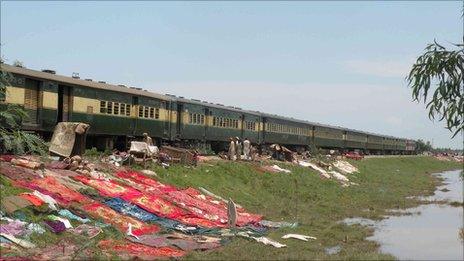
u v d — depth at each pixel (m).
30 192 16.25
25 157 21.19
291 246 18.44
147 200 20.84
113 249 14.45
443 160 130.25
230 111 49.25
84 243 14.13
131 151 27.48
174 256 14.71
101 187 20.33
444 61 8.12
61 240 14.11
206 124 45.06
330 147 78.75
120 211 18.70
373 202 37.62
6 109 21.69
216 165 34.72
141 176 24.95
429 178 74.00
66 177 19.97
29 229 13.77
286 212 27.47
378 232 24.36
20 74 24.52
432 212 32.91
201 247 16.27
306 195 35.47
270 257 15.97
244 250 16.47
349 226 25.00
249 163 40.78
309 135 69.75
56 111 27.22
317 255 17.03
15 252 12.32
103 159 26.17
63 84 27.84
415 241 22.17
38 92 26.23
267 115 57.50
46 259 12.38
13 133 21.95
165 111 38.50
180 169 29.55
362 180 57.16
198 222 20.69
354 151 89.50
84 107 29.56
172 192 24.19
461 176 12.77
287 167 45.84
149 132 36.31
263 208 28.45
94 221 16.50
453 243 21.78
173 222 19.59
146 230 17.64
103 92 31.17
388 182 59.41
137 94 34.34
